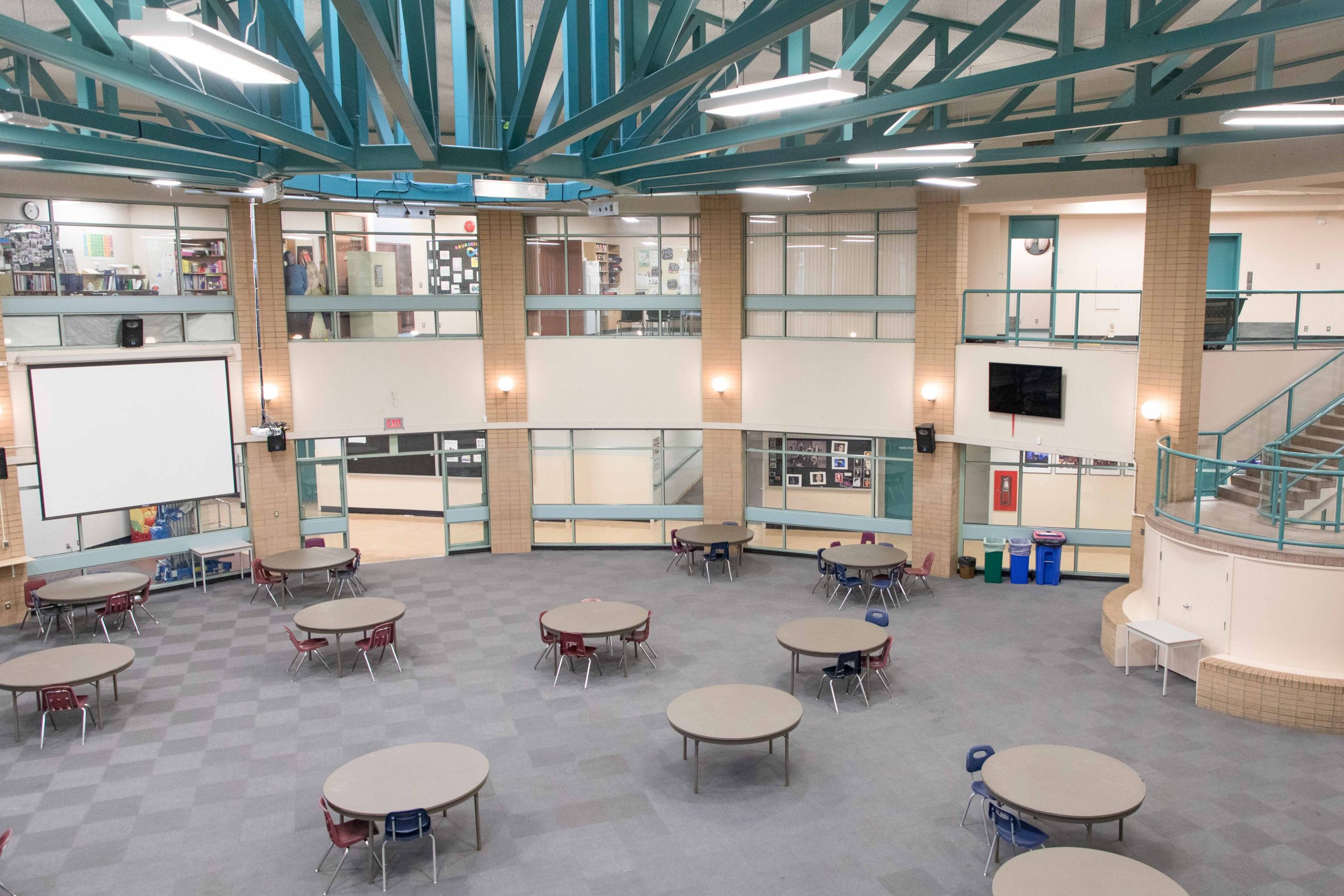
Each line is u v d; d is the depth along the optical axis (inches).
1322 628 460.4
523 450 800.3
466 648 585.9
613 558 789.9
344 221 743.7
